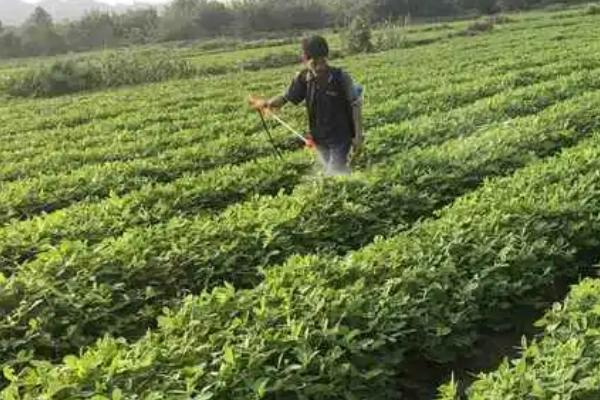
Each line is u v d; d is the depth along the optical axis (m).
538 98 16.69
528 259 7.61
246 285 8.16
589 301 6.28
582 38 36.22
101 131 19.17
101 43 92.06
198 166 13.65
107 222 9.79
